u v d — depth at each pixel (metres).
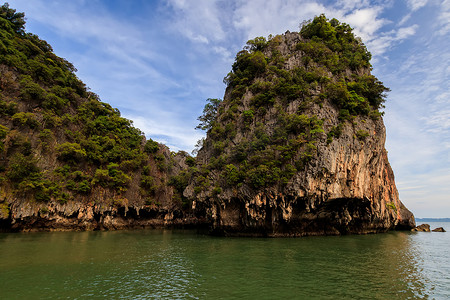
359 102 47.25
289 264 23.25
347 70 54.50
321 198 39.97
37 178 50.91
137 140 78.19
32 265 22.41
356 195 42.91
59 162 57.62
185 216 82.94
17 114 51.72
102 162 66.25
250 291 16.11
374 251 30.95
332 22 65.50
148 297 15.09
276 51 60.38
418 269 22.45
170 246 34.66
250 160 44.66
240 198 42.84
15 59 59.06
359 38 64.31
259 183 40.44
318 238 41.31
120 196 65.38
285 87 49.62
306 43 57.44
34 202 49.84
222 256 27.00
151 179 73.25
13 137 50.03
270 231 42.47
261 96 51.22
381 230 59.31
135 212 70.12
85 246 33.47
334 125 43.66
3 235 43.38
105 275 19.73
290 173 39.97
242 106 55.25
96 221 61.50
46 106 60.28
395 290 16.67
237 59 63.00
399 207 75.31
